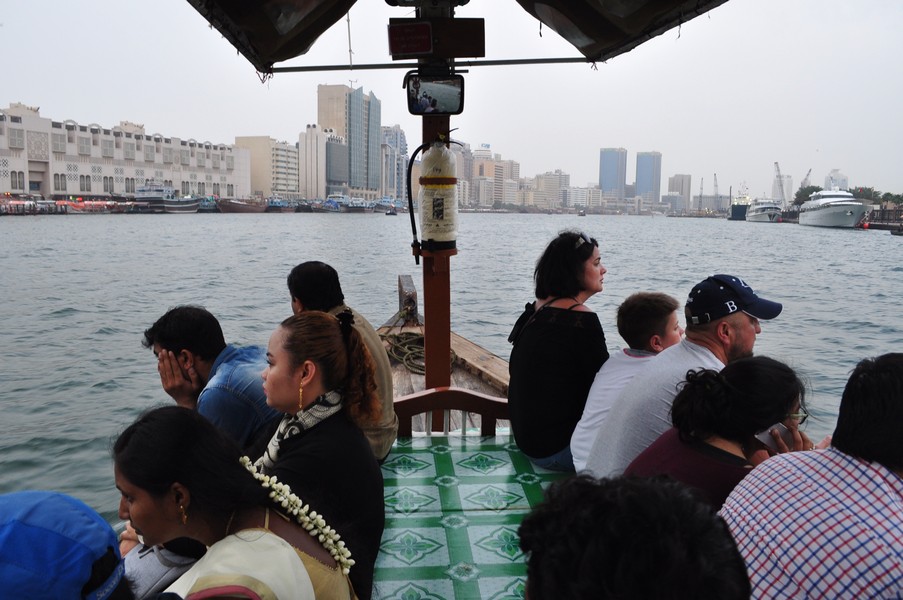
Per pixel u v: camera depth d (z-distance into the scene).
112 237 51.84
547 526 0.88
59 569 1.22
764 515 1.58
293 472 1.93
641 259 34.59
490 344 13.48
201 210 126.44
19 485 6.77
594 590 0.80
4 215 96.69
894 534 1.45
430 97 3.37
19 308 18.09
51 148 110.44
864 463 1.55
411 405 3.81
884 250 44.94
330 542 1.51
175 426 1.39
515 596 2.48
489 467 3.49
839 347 12.90
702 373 1.98
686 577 0.77
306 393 2.00
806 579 1.46
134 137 125.38
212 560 1.36
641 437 2.32
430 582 2.55
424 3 3.40
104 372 11.30
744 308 2.47
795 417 2.07
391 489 3.25
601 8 2.99
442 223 3.59
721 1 2.49
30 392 10.12
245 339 14.33
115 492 6.60
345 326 2.08
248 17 2.78
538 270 3.29
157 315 17.12
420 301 18.58
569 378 3.22
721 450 1.92
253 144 160.12
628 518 0.82
